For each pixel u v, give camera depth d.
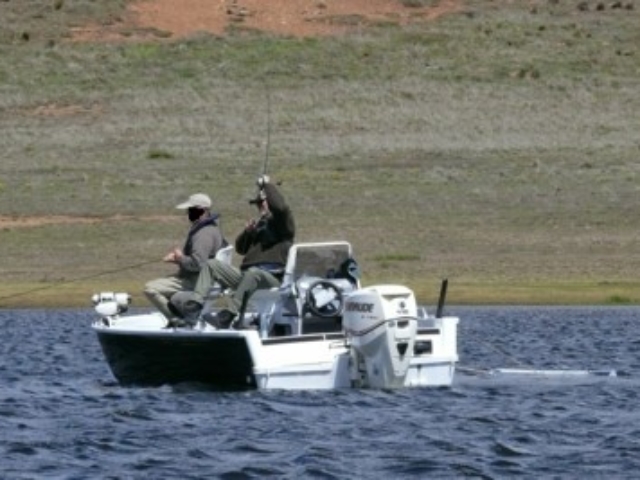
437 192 168.25
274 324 65.31
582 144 196.62
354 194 167.62
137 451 53.47
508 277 137.38
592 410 62.03
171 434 56.38
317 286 64.25
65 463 51.59
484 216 158.88
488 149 193.62
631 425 58.59
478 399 64.12
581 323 107.88
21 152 192.62
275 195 64.81
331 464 51.16
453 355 64.94
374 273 138.88
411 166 182.62
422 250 147.25
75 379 73.94
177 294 65.56
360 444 54.56
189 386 65.31
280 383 63.19
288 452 53.19
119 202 164.12
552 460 52.00
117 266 141.38
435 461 51.78
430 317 66.38
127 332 65.31
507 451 53.47
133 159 188.88
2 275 138.75
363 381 63.94
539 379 71.25
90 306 122.38
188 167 183.75
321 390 63.56
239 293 65.12
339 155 190.38
